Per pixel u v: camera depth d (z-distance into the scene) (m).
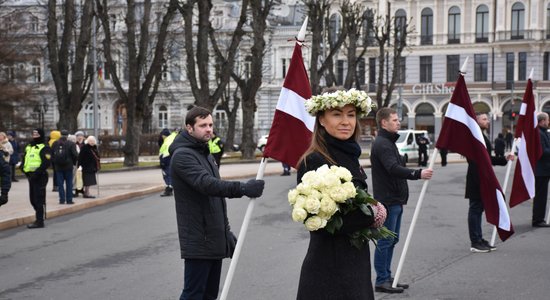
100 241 11.61
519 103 59.62
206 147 5.74
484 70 60.62
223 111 70.75
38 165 13.55
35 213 14.61
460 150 8.34
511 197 11.54
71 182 16.97
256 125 68.94
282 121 5.73
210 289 5.89
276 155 5.66
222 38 65.62
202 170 5.43
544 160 12.62
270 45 62.38
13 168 25.52
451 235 11.66
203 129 5.65
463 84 8.36
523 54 59.12
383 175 7.58
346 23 43.44
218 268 5.86
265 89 68.94
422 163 36.69
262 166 5.66
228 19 68.00
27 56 37.50
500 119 59.97
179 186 5.57
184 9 32.78
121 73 69.50
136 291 7.88
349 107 4.41
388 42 52.25
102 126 71.25
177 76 68.75
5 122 39.41
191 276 5.60
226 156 43.84
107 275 8.80
